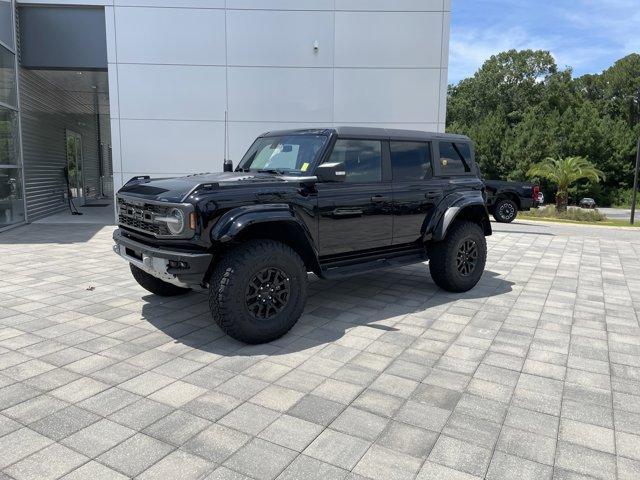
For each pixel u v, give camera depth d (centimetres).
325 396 350
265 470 267
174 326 490
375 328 495
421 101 1262
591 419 329
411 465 275
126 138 1245
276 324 442
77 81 1498
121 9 1207
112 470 265
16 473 262
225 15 1223
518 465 277
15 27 1228
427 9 1228
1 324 491
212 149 1262
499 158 4944
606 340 476
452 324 512
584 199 4534
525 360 423
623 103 6612
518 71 6256
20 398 342
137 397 345
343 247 515
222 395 349
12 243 980
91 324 493
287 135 554
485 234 671
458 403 345
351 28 1236
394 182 554
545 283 709
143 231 458
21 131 1273
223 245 423
